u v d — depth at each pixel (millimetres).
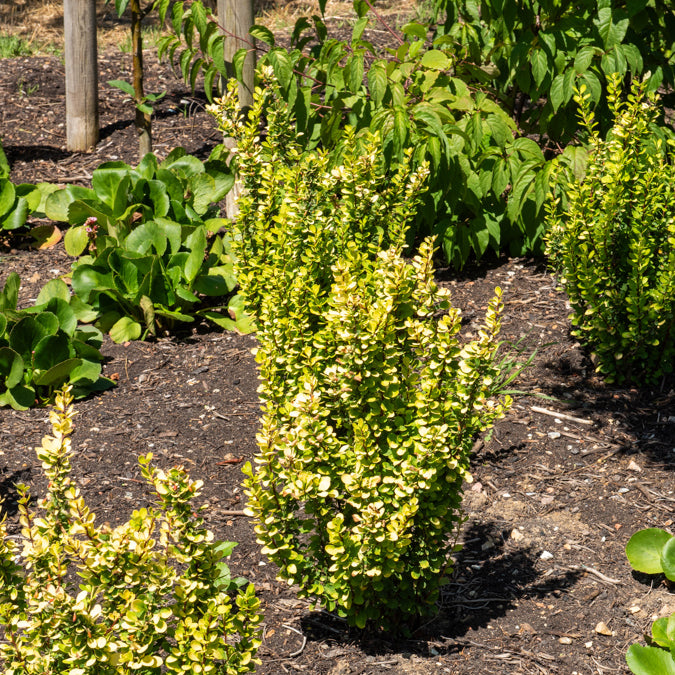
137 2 5094
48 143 6156
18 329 3604
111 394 3709
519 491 3115
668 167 3584
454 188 4320
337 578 2230
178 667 1972
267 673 2379
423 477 2197
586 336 3725
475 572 2760
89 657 1860
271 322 2639
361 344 2223
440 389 2309
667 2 4410
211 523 2953
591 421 3463
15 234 5121
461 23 4867
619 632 2512
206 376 3838
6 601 1992
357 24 4625
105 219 4504
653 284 3576
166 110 6605
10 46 8609
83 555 1909
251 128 3465
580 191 3463
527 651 2447
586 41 4172
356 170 2877
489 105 4418
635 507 3006
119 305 4223
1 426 3477
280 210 2918
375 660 2422
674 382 3686
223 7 4605
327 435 2221
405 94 4484
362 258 2756
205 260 4512
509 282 4457
